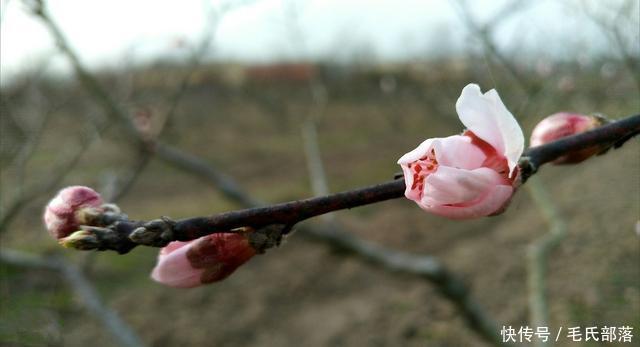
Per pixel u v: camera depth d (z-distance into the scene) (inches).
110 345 21.6
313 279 29.3
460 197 4.7
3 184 24.5
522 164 5.6
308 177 45.4
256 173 46.9
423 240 32.8
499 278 26.1
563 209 29.4
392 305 26.3
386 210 37.8
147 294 27.7
